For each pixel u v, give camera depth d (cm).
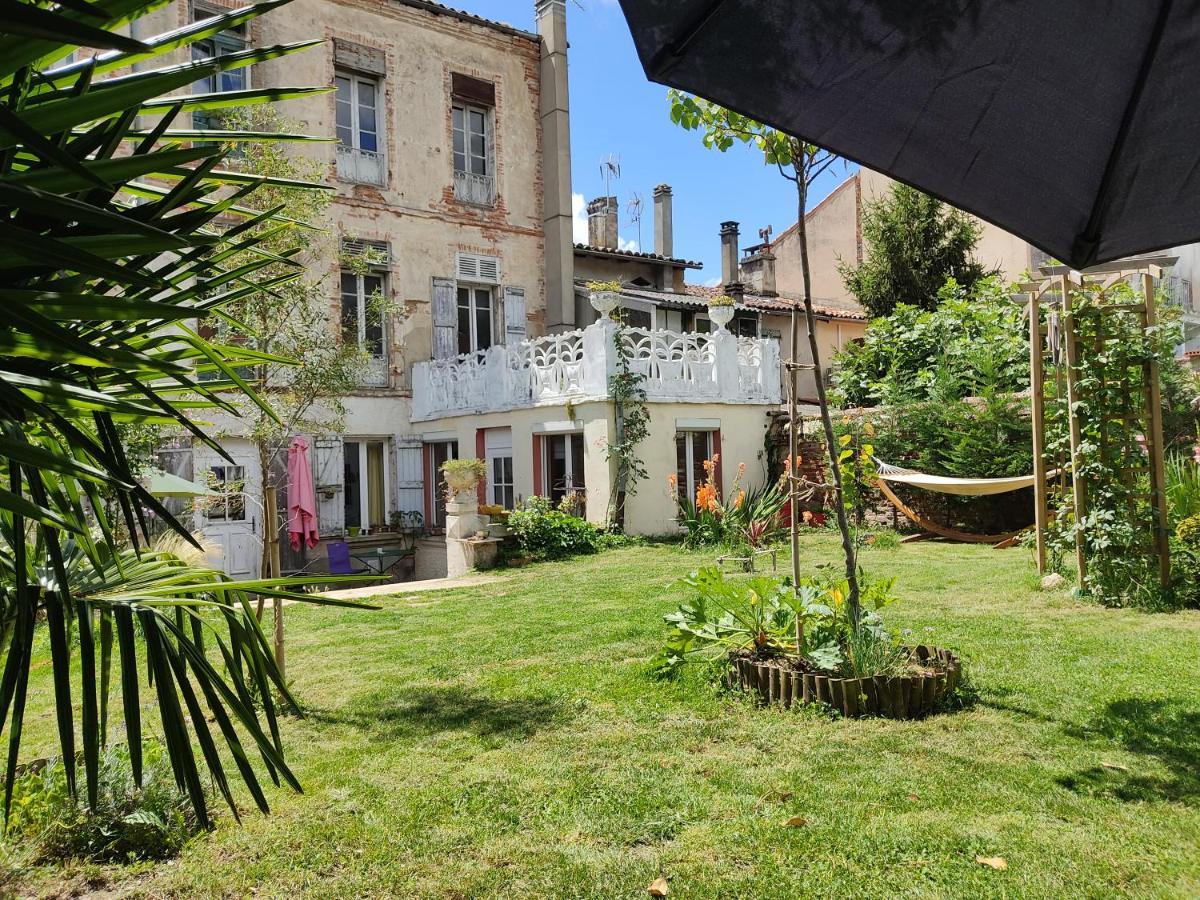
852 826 334
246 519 1414
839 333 2430
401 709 521
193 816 360
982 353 1498
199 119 766
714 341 1609
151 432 822
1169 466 904
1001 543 1277
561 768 409
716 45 195
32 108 109
